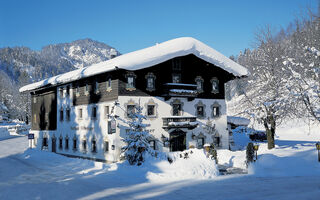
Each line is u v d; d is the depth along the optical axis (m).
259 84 31.92
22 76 130.12
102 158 30.83
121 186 17.19
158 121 31.25
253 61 34.41
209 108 35.25
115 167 23.78
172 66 32.91
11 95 118.00
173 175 19.70
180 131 32.53
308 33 29.92
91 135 33.03
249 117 31.20
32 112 48.66
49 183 18.61
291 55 30.08
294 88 19.05
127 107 29.62
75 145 36.41
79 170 25.06
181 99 33.12
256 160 22.42
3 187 17.62
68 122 37.94
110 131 28.55
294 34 31.84
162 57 29.02
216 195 13.74
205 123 34.69
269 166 20.95
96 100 32.50
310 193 13.19
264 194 13.49
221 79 36.62
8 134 72.25
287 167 20.33
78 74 33.31
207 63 35.44
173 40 32.09
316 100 17.80
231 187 15.55
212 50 32.94
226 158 27.17
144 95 30.64
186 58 34.09
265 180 17.39
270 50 31.81
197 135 33.84
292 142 41.22
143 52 30.94
